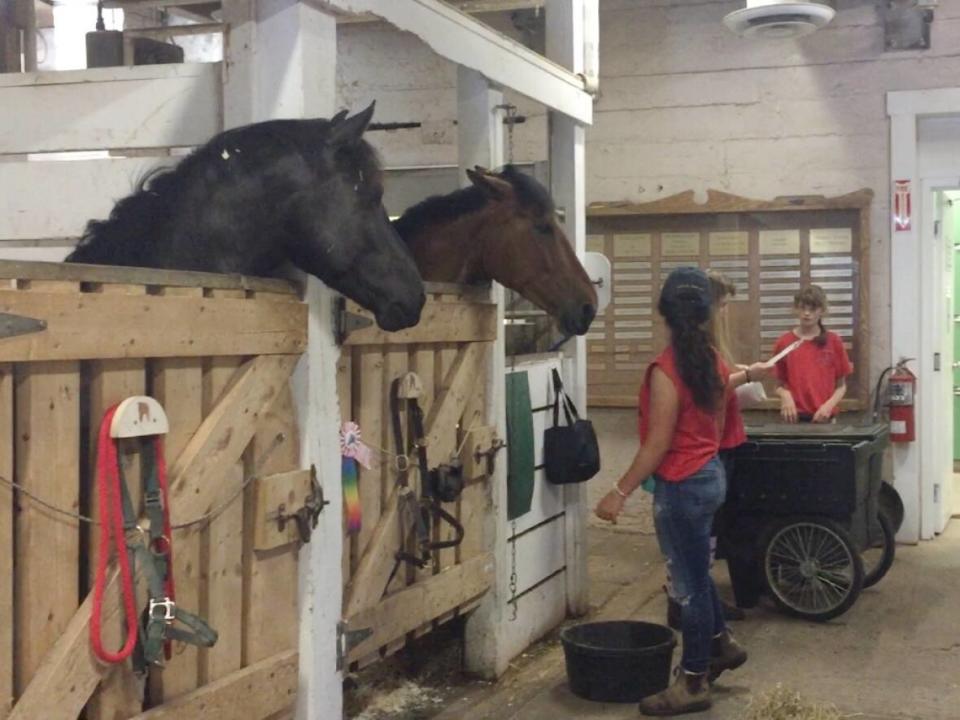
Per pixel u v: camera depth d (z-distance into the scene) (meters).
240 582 2.66
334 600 3.00
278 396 2.77
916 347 6.31
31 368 2.02
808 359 5.62
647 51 6.62
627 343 6.75
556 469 4.65
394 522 3.45
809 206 6.37
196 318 2.40
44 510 2.05
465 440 3.90
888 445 5.84
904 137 6.25
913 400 6.23
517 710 3.85
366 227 2.75
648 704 3.72
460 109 4.18
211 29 4.05
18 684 2.03
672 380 3.58
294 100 2.79
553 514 4.80
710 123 6.55
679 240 6.64
